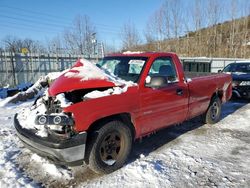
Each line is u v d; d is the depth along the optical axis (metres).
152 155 4.21
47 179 3.41
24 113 4.03
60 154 3.05
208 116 6.03
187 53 47.66
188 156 4.16
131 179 3.39
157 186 3.21
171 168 3.71
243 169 3.69
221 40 50.91
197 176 3.48
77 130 3.14
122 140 3.68
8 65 17.25
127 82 3.82
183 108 4.79
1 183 3.26
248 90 8.91
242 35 51.41
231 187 3.21
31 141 3.28
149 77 3.99
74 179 3.41
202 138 5.11
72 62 21.00
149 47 46.78
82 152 3.19
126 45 44.50
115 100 3.49
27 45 39.84
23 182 3.29
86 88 3.51
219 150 4.44
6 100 8.64
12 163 3.85
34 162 3.88
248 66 10.41
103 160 3.51
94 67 3.81
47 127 3.23
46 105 3.64
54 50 25.75
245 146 4.64
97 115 3.29
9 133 5.35
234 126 5.99
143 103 3.88
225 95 6.55
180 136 5.24
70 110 3.11
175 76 4.67
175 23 48.94
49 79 5.59
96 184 3.28
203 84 5.43
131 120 3.79
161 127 4.42
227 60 28.06
